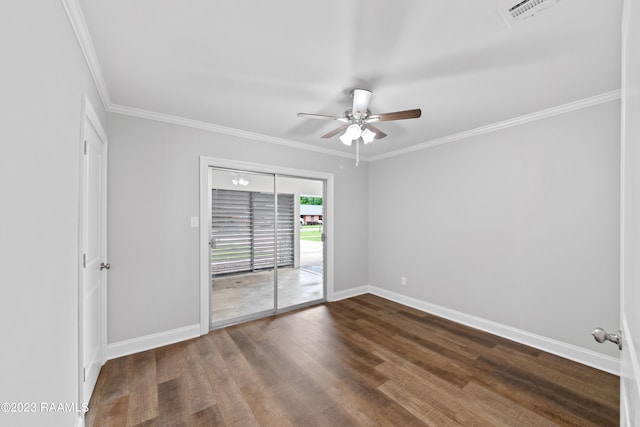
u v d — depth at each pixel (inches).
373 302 158.2
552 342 99.1
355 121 90.0
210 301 120.7
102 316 91.4
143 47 65.2
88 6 52.0
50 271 42.3
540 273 102.5
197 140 115.1
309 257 155.5
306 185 153.8
